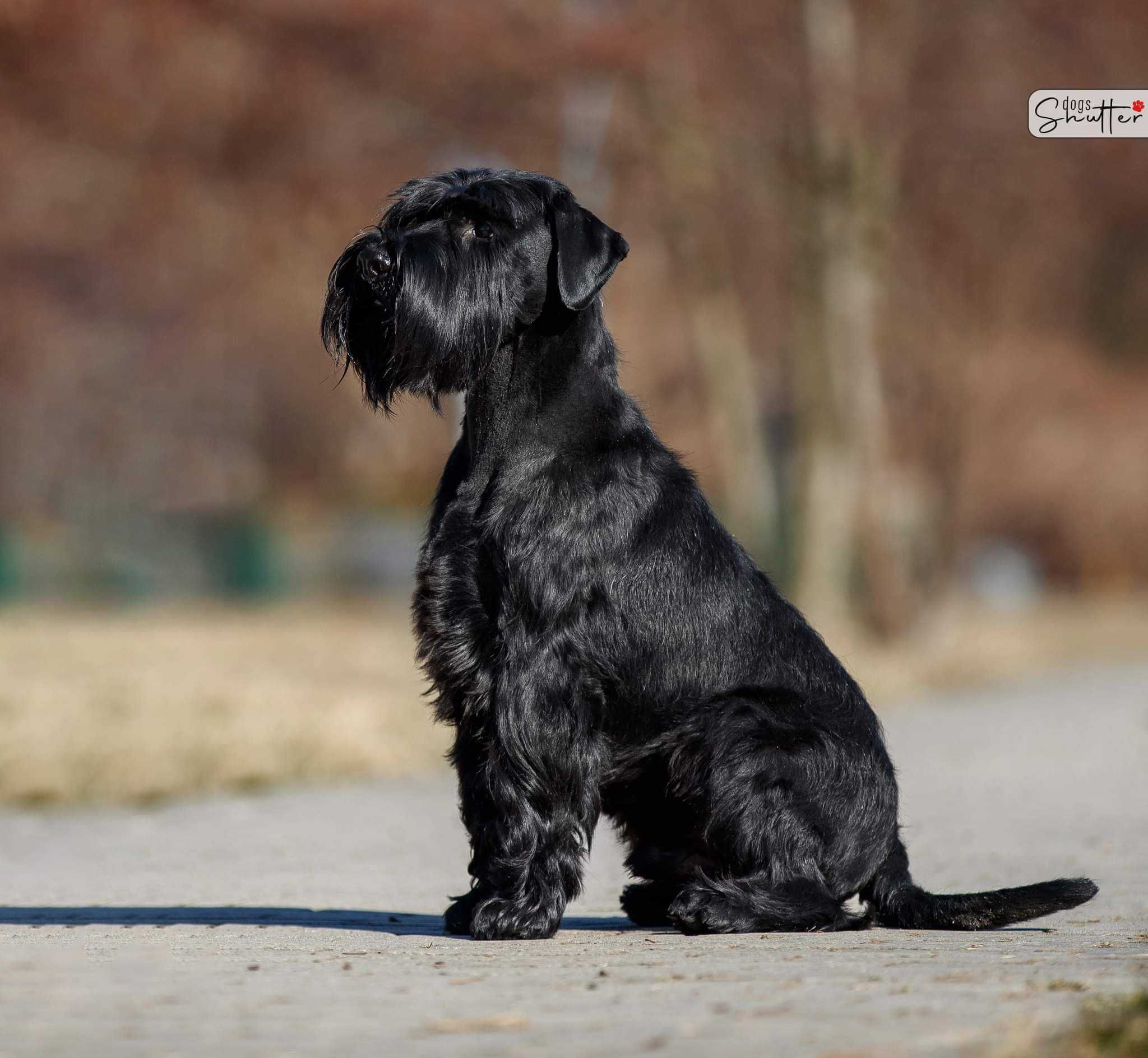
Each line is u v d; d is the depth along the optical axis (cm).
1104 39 2536
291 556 4444
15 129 2495
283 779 1216
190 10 2355
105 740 1214
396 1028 373
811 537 2659
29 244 2880
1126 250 4078
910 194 2738
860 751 545
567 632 521
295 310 2869
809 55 2564
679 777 535
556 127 2467
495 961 469
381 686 1686
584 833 529
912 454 3091
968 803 1038
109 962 470
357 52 2378
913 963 453
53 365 3856
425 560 541
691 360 2917
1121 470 4038
